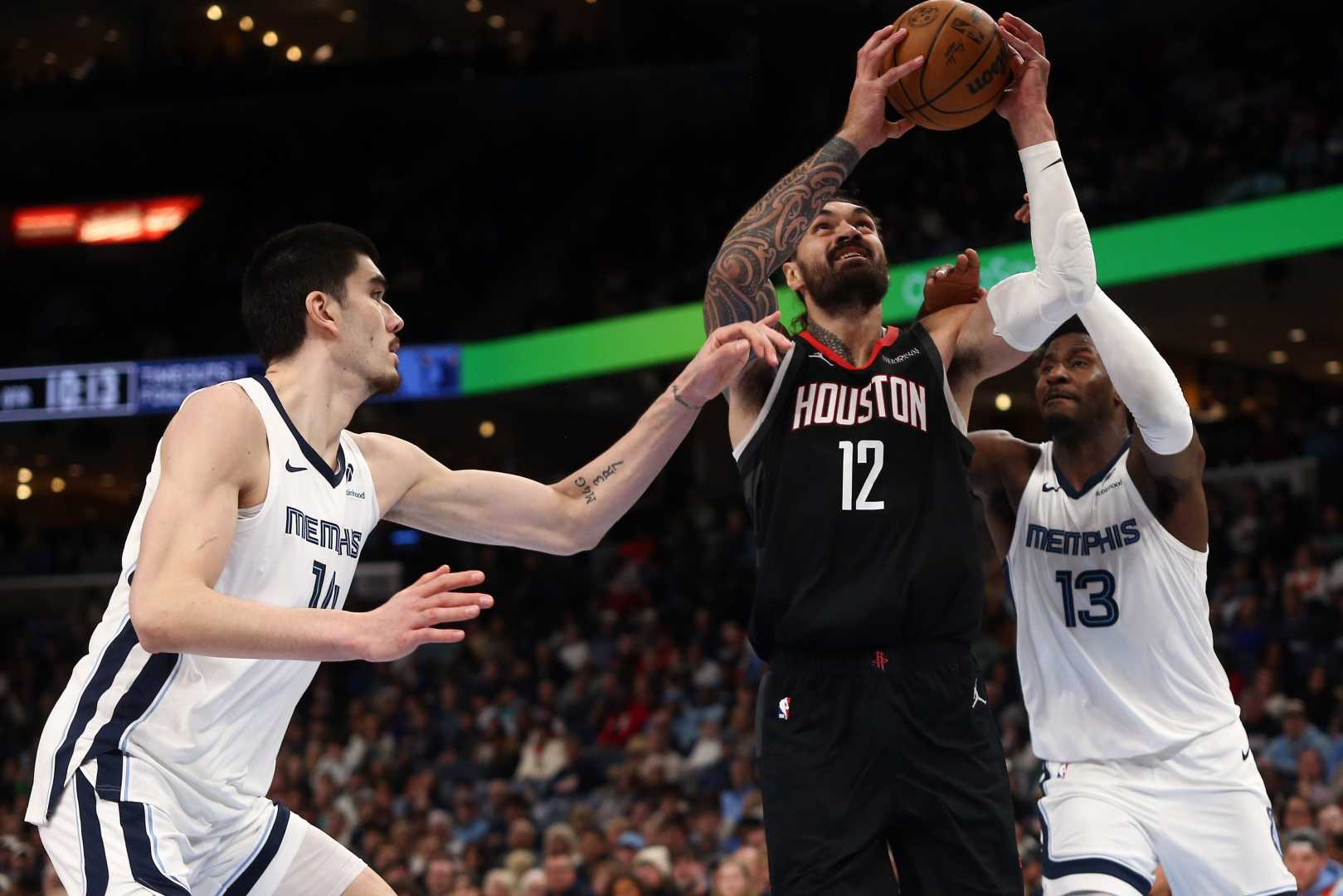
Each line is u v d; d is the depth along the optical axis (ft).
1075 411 14.25
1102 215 56.90
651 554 70.23
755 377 12.40
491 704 56.90
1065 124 70.23
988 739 11.89
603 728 52.44
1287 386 74.69
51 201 87.76
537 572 69.26
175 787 10.73
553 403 76.59
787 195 12.41
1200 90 66.39
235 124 87.40
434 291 79.30
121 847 10.18
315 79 86.53
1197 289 59.16
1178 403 13.07
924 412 12.16
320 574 11.27
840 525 11.81
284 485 10.88
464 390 68.33
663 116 86.02
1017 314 12.17
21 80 95.86
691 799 42.14
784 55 85.46
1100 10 72.84
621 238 79.87
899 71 12.32
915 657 11.71
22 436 80.69
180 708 10.66
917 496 11.88
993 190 66.64
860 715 11.64
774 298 12.62
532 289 77.46
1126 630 14.20
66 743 10.50
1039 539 14.64
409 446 12.62
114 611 11.02
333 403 11.49
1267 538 52.26
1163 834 13.98
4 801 58.80
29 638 74.69
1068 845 13.78
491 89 85.51
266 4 95.40
